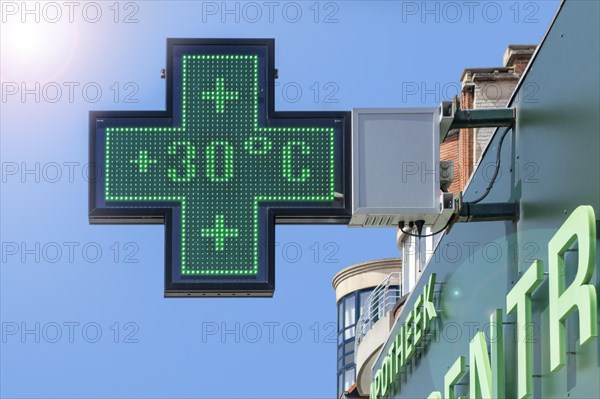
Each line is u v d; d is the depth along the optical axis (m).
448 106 27.41
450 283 36.25
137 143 26.12
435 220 27.22
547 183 26.31
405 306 43.81
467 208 28.36
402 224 27.25
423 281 40.66
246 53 26.38
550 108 26.19
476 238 32.84
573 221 23.50
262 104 26.30
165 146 26.12
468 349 33.41
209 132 26.17
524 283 26.59
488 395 29.12
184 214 25.95
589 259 22.80
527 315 26.53
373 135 26.75
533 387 26.25
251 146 26.19
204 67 26.30
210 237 25.88
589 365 22.88
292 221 26.50
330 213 26.27
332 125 26.50
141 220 26.22
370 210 26.53
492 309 30.67
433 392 36.22
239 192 26.06
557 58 25.81
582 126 24.11
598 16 23.34
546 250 26.17
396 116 26.91
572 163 24.69
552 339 24.25
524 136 28.06
